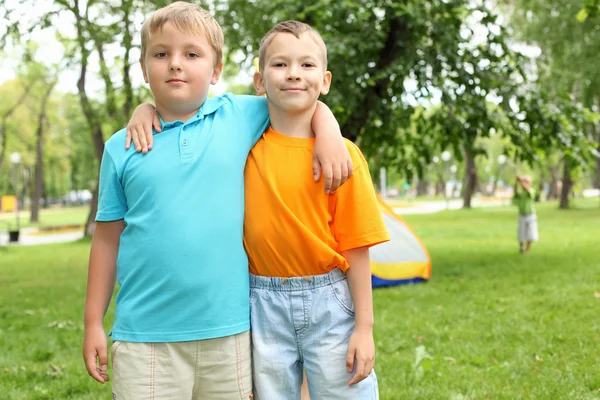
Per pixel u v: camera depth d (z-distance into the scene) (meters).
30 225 33.41
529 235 11.31
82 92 15.99
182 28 2.11
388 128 9.79
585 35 17.58
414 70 8.92
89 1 11.51
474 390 3.97
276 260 2.16
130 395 2.07
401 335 5.55
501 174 44.97
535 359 4.68
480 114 9.17
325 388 2.16
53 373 4.66
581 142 9.55
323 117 2.18
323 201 2.15
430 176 64.31
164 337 2.06
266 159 2.18
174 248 2.04
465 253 11.78
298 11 8.66
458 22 8.97
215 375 2.11
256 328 2.19
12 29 10.80
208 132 2.15
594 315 6.06
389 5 8.48
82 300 8.10
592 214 22.84
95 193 20.00
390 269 8.31
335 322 2.16
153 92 2.16
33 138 38.38
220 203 2.09
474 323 5.95
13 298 8.44
